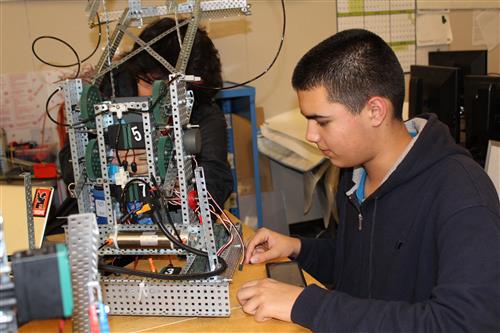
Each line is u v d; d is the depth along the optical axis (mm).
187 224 1203
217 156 1884
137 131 1191
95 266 877
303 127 3334
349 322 975
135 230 1209
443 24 3873
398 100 1192
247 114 2992
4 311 709
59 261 700
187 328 1096
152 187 1187
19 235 1306
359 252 1363
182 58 1278
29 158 2910
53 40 2971
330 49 1158
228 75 3420
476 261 925
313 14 3521
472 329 889
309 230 3734
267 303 1080
